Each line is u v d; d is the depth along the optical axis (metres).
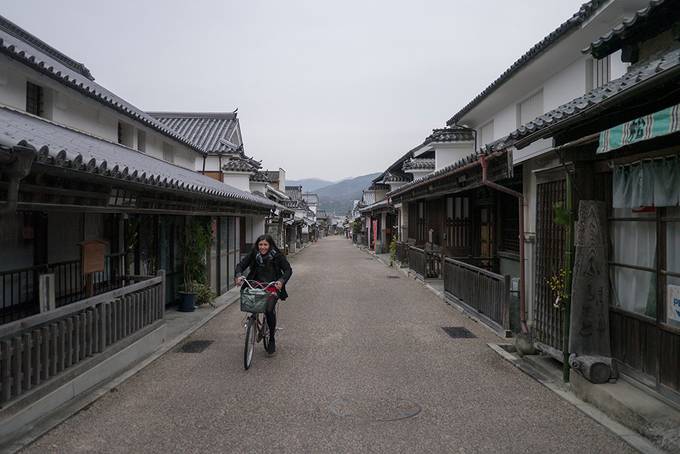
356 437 4.19
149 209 6.85
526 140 5.34
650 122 3.27
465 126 14.77
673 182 4.00
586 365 4.86
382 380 5.80
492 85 10.15
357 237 49.44
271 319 6.80
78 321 5.14
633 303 4.81
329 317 9.96
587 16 6.72
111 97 9.88
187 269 10.84
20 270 6.25
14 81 6.95
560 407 4.87
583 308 5.14
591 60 7.80
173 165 13.05
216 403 5.01
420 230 19.14
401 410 4.82
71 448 3.95
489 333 8.41
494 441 4.10
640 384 4.63
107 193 5.41
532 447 3.99
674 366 4.20
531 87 9.98
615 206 4.77
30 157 3.55
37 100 7.80
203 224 11.37
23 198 4.14
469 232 13.95
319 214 86.38
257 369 6.27
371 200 42.66
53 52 11.30
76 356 5.11
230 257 14.21
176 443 4.06
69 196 4.77
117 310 6.06
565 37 7.28
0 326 3.93
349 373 6.09
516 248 10.84
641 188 4.37
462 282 10.66
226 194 9.95
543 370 6.04
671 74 3.03
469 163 8.34
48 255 7.16
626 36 4.87
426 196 13.60
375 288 14.65
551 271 6.26
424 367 6.36
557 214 5.42
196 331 8.73
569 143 4.67
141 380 5.80
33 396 4.32
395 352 7.14
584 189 5.23
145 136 11.91
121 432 4.27
